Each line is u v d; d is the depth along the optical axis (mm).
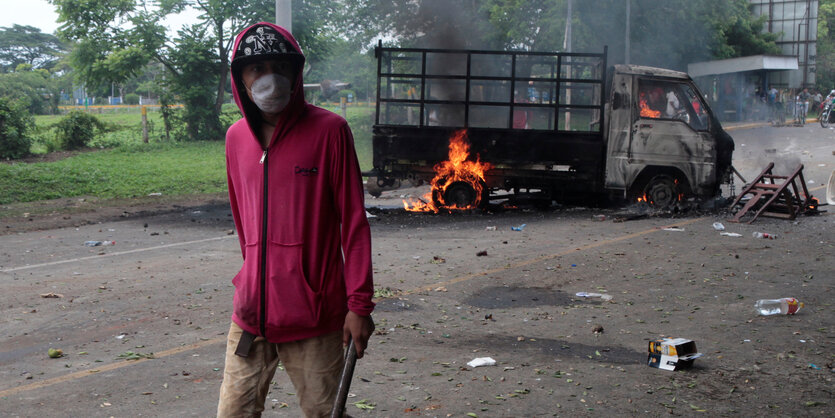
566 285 7340
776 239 9883
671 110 12320
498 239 10109
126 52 27719
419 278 7645
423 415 3971
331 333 2555
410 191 16500
